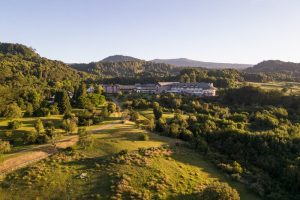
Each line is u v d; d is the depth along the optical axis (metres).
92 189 59.25
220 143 92.88
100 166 67.81
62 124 89.06
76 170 65.94
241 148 88.44
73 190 58.81
